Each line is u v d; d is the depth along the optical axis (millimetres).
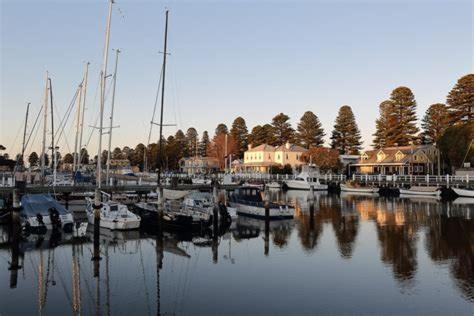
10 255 20812
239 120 139250
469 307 13414
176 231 27359
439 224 30188
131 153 169250
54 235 25578
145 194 42125
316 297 14508
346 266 18406
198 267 18547
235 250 21875
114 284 16266
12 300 14562
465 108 85562
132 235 25922
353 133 119938
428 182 60406
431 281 16062
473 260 19203
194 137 154625
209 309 13617
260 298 14516
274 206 33406
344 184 68562
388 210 39844
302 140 123250
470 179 58531
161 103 31688
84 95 47156
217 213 25953
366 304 13805
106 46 30219
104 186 37656
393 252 21016
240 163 112000
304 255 20562
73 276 17328
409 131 102688
